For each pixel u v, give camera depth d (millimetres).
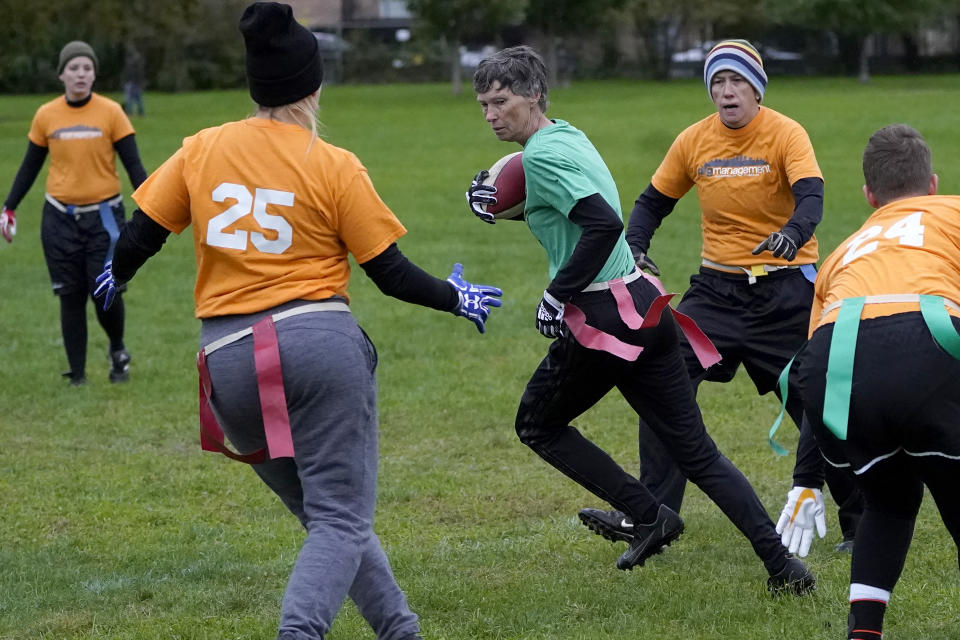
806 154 9164
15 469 12102
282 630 5941
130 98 72875
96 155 15266
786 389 7477
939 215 6969
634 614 7898
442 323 19516
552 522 10219
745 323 9695
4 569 9141
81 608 8234
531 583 8609
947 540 9250
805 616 7727
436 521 10383
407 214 32250
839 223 28297
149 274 24406
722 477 8109
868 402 6457
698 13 108000
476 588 8469
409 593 8328
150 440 13320
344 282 6609
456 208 33406
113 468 12164
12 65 97938
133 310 21000
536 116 7938
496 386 15484
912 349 6438
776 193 9477
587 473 8258
